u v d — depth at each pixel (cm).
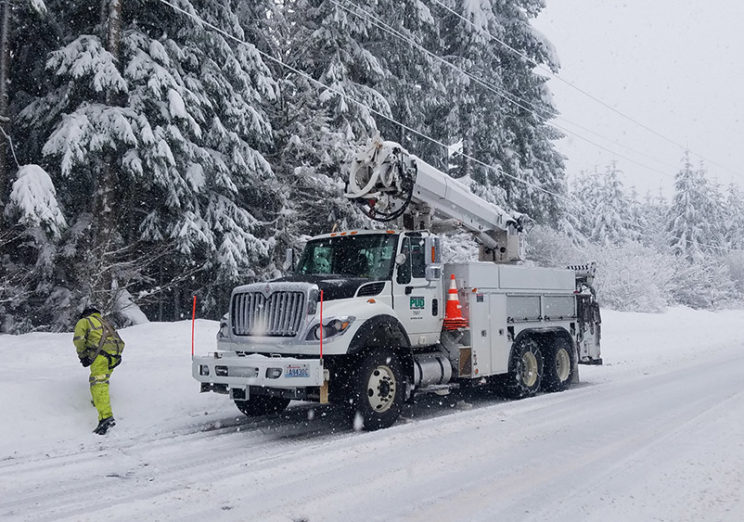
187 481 496
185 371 951
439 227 1016
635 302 3278
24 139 1638
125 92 1442
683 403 848
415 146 2439
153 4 1684
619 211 5928
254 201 2070
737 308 4809
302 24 2042
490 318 892
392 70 2345
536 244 3050
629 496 440
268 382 652
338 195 1936
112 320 1491
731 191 7238
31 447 628
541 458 554
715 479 480
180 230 1598
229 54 1686
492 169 2688
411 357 764
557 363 1039
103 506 436
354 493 455
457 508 419
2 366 973
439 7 2625
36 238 1556
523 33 2811
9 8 1462
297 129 1933
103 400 697
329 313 684
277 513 414
